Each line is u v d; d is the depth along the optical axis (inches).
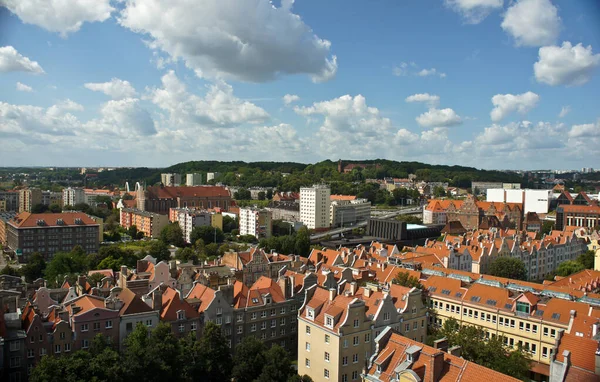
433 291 5757.9
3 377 3919.8
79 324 4220.0
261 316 5226.4
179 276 6407.5
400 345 3307.1
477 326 5241.1
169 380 3772.1
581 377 2773.1
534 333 4778.5
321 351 4131.4
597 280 6387.8
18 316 4404.5
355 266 6899.6
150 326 4576.8
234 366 4018.2
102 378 3425.2
